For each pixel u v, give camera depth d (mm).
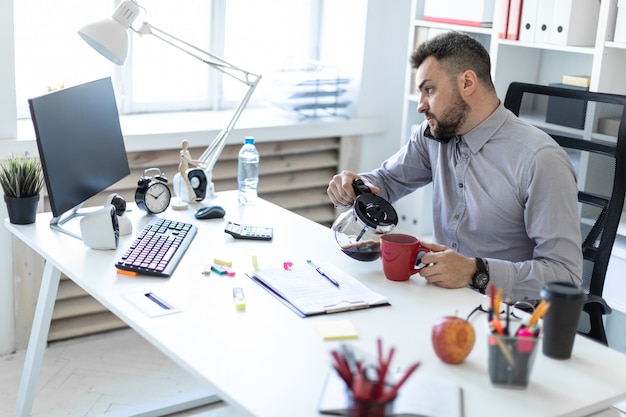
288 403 1435
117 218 2246
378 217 2105
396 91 3852
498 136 2230
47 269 2346
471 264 1996
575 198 2131
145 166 3232
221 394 1473
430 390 1468
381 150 3891
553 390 1524
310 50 3922
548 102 3072
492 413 1431
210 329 1715
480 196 2266
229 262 2086
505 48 3244
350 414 1271
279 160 3619
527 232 2172
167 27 3531
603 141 2900
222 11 3611
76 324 3195
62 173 2162
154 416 2693
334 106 3771
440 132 2258
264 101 3807
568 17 2902
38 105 2059
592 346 1723
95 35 2309
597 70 2850
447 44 2191
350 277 2012
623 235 2939
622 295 2930
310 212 3789
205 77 3670
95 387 2871
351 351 1385
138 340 3238
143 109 3543
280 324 1751
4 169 2312
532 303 2076
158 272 1991
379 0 3684
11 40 2834
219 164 3436
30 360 2441
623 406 2725
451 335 1578
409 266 2004
